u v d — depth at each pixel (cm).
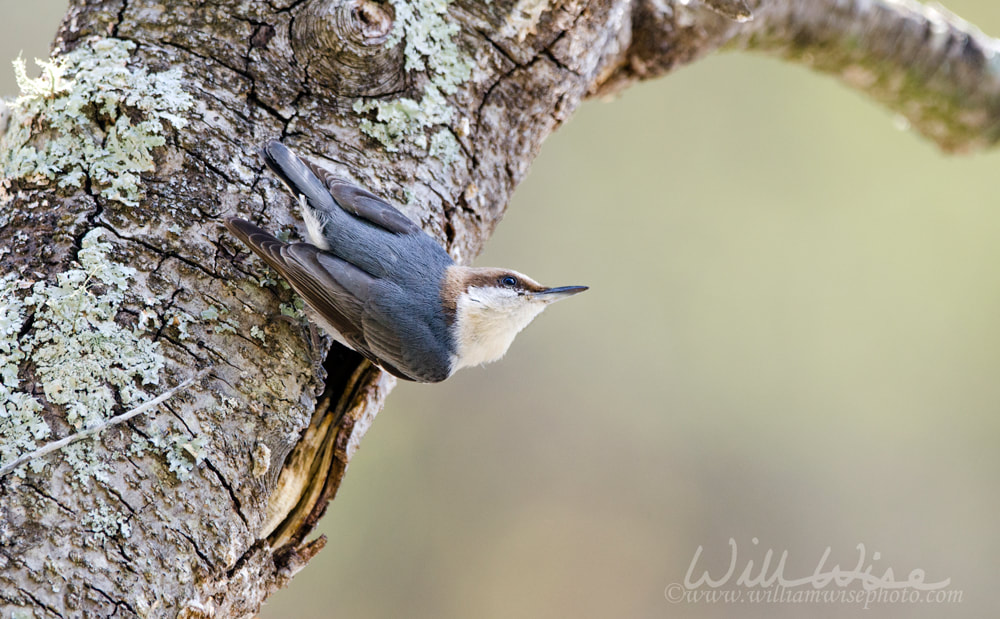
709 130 1561
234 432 538
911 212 1516
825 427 1434
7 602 451
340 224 613
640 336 1470
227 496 527
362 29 621
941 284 1478
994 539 1347
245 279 568
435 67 660
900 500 1391
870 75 1078
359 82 636
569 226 1513
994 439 1405
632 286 1490
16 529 465
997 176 1510
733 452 1422
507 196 720
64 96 572
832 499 1393
